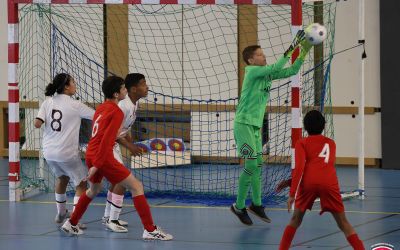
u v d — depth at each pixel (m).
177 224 21.05
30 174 29.78
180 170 30.84
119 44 32.69
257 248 18.00
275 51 31.25
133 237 19.50
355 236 16.11
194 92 32.34
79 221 21.22
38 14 30.34
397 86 29.92
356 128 30.77
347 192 24.91
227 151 31.98
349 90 30.62
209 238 19.23
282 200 24.30
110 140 18.70
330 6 28.25
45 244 18.77
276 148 29.80
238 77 31.80
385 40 29.91
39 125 20.86
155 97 31.64
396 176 28.86
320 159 16.27
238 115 20.56
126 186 19.09
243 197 20.59
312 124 16.47
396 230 19.70
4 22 34.50
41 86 29.22
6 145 35.12
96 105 31.83
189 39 32.19
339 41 30.50
